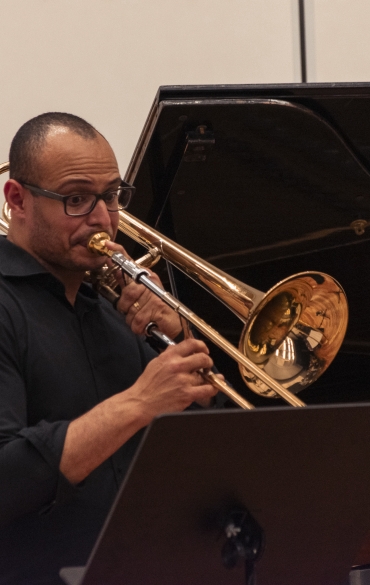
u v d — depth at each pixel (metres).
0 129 8.92
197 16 9.59
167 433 3.37
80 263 5.09
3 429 4.59
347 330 6.97
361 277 6.92
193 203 6.23
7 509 4.46
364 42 10.11
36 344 5.00
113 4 9.32
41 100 9.07
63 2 9.16
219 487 3.59
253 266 6.88
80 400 5.07
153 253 5.62
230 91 5.52
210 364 4.60
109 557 3.54
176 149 5.75
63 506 4.90
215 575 3.77
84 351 5.23
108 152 5.19
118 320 5.65
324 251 6.89
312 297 5.37
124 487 3.43
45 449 4.43
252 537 3.68
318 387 6.93
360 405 3.57
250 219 6.48
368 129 5.92
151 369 4.56
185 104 5.42
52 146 5.05
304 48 9.95
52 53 9.12
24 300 5.11
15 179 5.18
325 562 3.96
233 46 9.70
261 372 4.75
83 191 5.04
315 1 9.97
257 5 9.79
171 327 5.43
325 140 5.91
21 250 5.23
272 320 5.38
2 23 8.97
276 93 5.62
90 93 9.22
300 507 3.76
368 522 3.92
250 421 3.46
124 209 5.63
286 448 3.58
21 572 4.83
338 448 3.66
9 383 4.80
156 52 9.45
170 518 3.57
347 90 5.61
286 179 6.20
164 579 3.69
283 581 3.93
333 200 6.45
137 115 9.34
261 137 5.80
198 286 6.57
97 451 4.46
